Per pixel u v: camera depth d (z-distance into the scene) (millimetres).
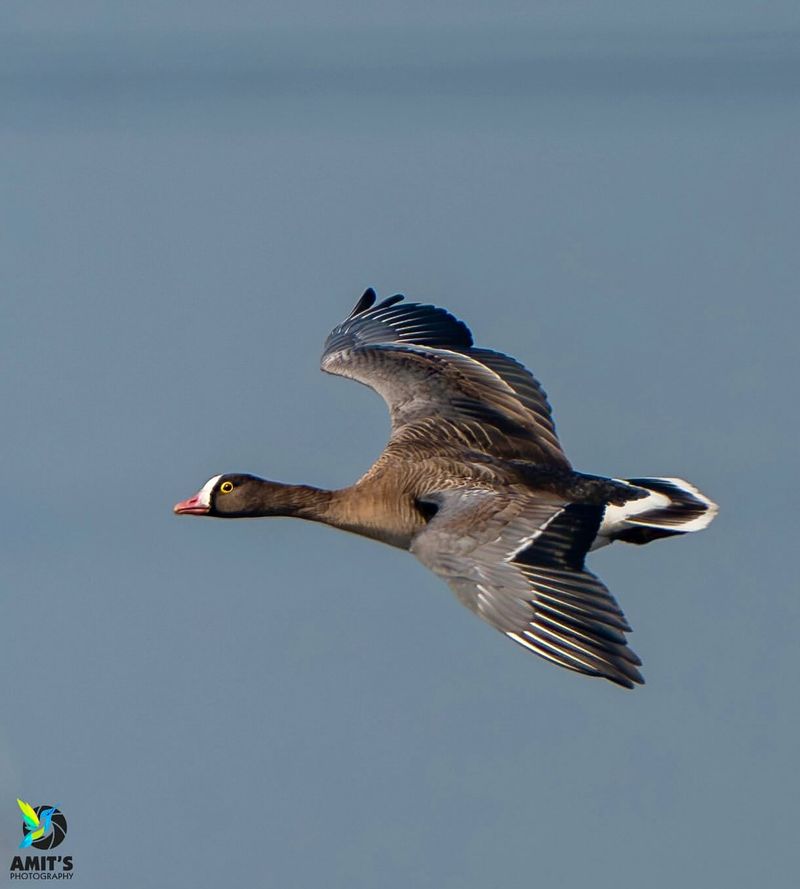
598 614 11875
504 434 15453
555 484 14680
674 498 14984
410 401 15945
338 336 17750
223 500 16156
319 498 15578
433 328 17469
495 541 12492
